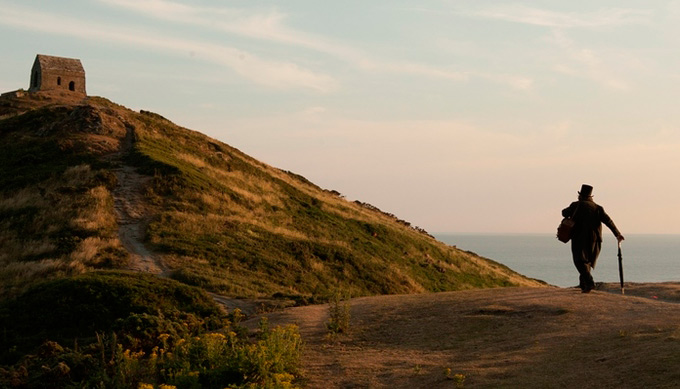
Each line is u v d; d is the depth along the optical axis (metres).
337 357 12.20
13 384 11.12
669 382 8.27
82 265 30.11
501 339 12.10
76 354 11.96
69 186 41.06
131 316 14.42
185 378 10.07
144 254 32.75
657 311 12.42
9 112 67.44
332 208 54.75
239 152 64.88
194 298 23.00
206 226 38.34
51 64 81.88
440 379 9.95
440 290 43.81
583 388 8.67
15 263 30.64
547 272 190.75
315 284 34.16
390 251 48.38
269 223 43.44
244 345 11.68
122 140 52.62
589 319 12.46
